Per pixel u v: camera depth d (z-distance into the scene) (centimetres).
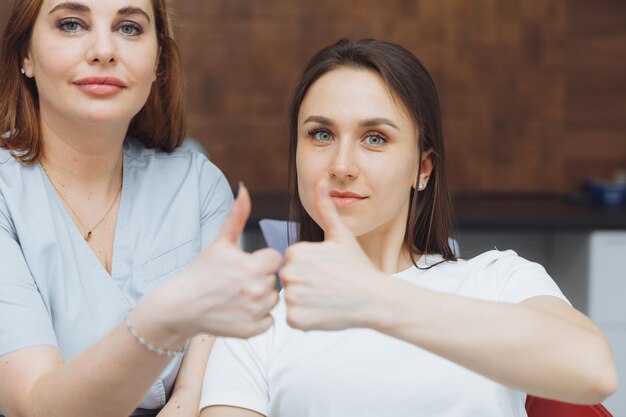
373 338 118
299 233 133
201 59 360
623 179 358
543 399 132
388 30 359
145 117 154
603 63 364
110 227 146
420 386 115
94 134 136
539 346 94
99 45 128
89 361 100
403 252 130
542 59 362
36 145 142
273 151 363
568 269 329
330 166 117
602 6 362
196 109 362
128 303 140
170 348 97
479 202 346
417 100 121
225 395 120
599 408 127
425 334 93
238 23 359
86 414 104
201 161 159
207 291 91
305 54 360
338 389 116
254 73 361
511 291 117
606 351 98
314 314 93
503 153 364
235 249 90
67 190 143
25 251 135
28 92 142
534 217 308
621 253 309
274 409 119
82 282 138
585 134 366
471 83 361
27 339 121
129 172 150
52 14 129
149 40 134
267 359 122
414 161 122
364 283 92
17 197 138
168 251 147
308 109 119
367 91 117
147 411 142
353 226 117
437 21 358
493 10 359
